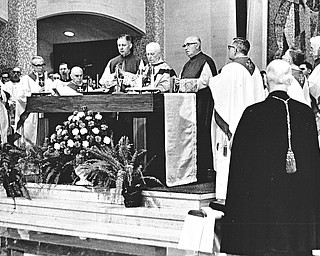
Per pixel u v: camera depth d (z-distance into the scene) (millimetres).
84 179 8906
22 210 9023
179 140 8688
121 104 8555
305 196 4656
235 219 4668
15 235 3371
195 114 8867
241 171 4711
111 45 16578
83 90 10094
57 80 10234
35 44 14453
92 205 8461
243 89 8367
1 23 14258
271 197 4625
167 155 8547
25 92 10719
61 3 15312
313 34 14039
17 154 9391
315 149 4781
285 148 4676
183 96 8719
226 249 4691
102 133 8859
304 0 14078
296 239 4605
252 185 4664
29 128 10438
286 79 4891
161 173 8719
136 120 8609
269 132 4727
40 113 9883
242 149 4746
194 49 10008
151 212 7859
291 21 14133
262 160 4672
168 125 8547
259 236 4617
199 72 9828
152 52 9477
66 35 16719
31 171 9328
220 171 8133
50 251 3014
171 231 7543
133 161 8281
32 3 14367
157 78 9430
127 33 16000
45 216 8758
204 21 15109
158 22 15688
